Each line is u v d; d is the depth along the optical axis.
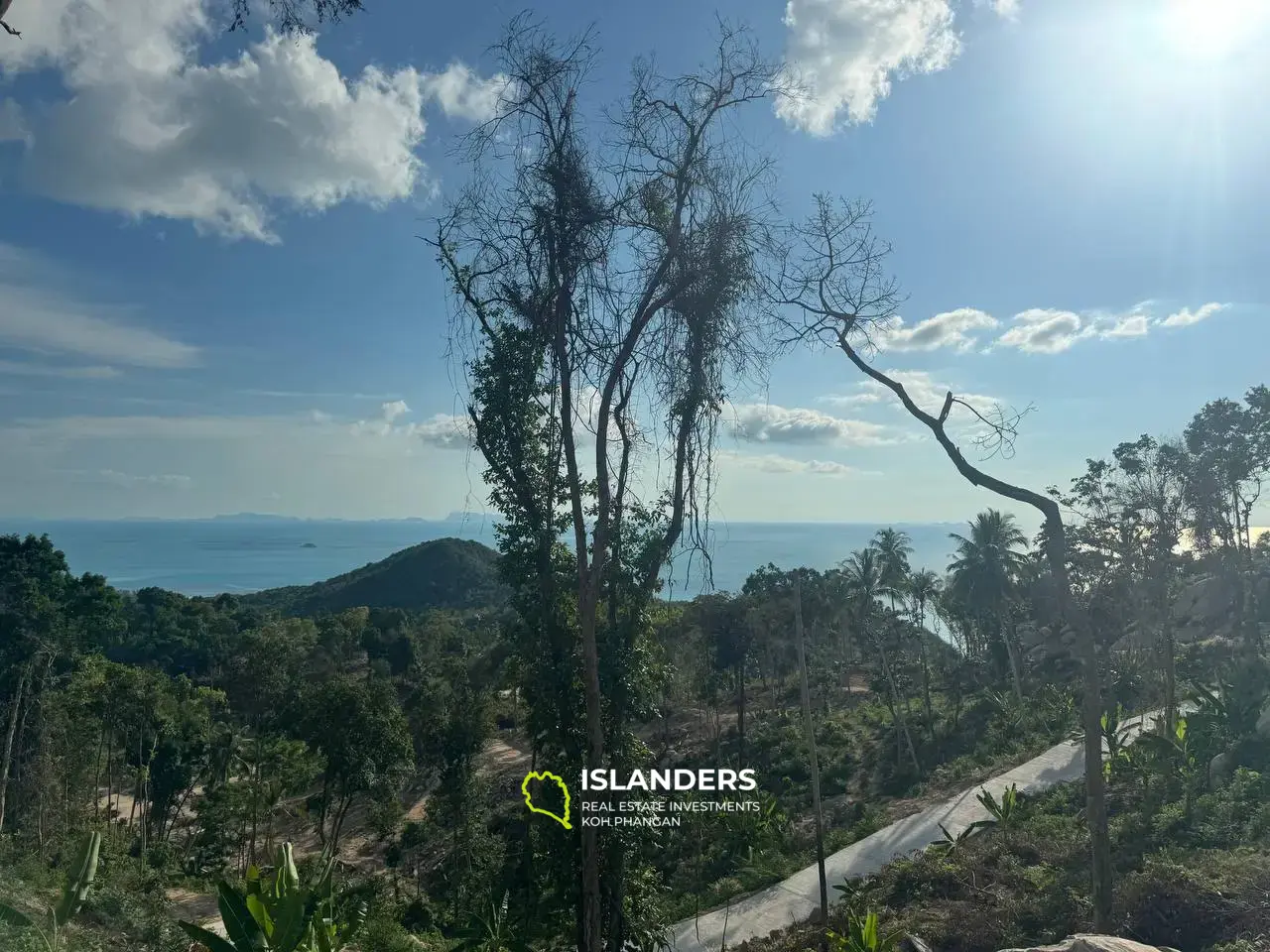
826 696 49.00
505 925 13.40
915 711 43.44
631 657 10.43
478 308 10.66
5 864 16.11
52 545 49.50
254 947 7.01
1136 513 24.77
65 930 10.69
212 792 35.44
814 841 23.25
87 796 34.09
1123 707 31.41
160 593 80.56
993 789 23.45
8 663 31.88
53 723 29.14
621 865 10.33
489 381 10.90
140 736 36.12
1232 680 17.89
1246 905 9.23
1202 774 16.16
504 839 31.41
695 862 20.97
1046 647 49.06
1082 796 19.84
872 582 39.66
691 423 10.13
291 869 8.16
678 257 9.69
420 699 42.94
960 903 13.91
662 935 11.21
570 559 11.09
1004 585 40.69
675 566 10.38
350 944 16.73
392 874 32.19
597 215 9.41
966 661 53.69
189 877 26.86
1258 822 13.10
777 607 39.62
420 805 42.91
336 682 34.62
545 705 10.79
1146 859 12.73
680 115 9.74
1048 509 9.77
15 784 25.39
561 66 9.44
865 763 36.47
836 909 16.38
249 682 53.03
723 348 9.94
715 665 37.81
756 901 18.89
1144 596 28.09
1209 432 26.58
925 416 10.35
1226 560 34.84
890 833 21.88
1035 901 12.49
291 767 35.12
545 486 11.05
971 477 10.19
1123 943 6.58
